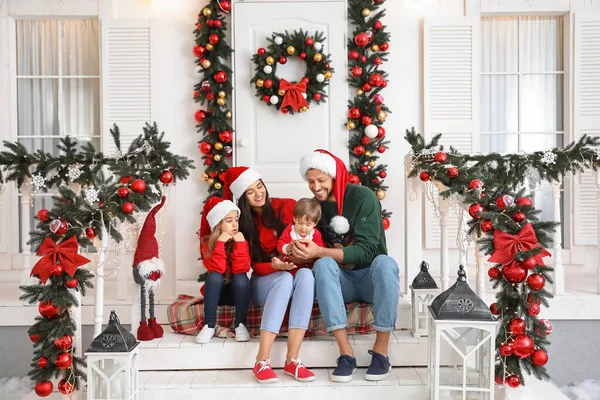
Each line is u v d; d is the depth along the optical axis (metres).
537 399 2.73
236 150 4.15
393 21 4.26
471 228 2.59
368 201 2.87
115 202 2.58
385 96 4.28
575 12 4.20
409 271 3.29
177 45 4.21
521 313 2.51
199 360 2.79
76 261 2.40
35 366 2.52
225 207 2.86
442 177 2.73
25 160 2.83
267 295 2.77
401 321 3.09
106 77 4.16
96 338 2.39
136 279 2.88
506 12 4.25
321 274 2.63
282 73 4.11
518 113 4.37
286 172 4.16
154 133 2.93
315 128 4.15
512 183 2.96
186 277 4.25
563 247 4.31
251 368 2.78
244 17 4.11
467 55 4.21
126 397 2.37
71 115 4.33
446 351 2.53
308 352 2.79
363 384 2.56
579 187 4.20
